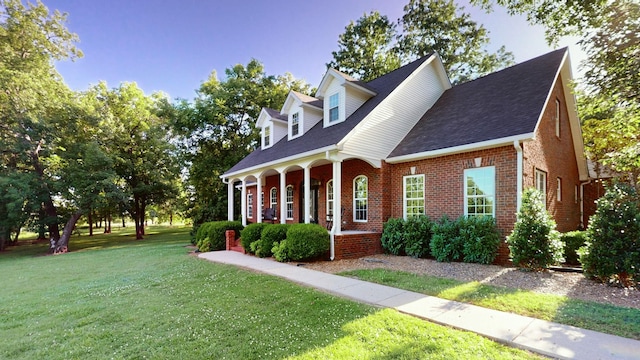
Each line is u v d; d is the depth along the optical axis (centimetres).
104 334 430
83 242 2683
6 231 1969
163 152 2709
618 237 580
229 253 1179
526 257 694
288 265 872
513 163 802
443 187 955
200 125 2436
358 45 2705
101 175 2047
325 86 1268
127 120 2625
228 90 2480
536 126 760
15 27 1920
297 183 1593
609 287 562
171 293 631
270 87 2642
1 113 1745
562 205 1108
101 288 712
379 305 491
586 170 1339
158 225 5925
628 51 768
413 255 941
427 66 1273
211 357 349
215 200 2181
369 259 916
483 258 789
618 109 915
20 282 881
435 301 505
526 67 1111
